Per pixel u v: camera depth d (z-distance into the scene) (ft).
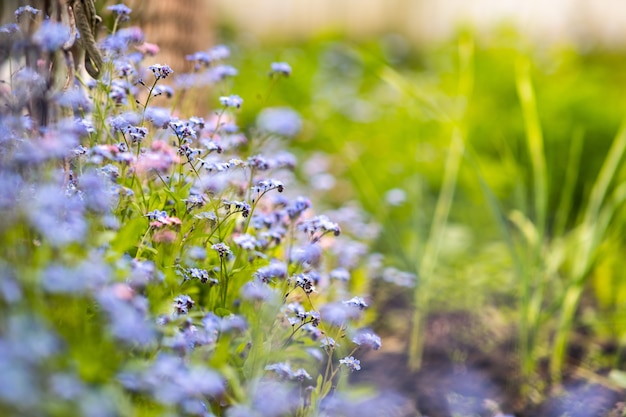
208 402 1.70
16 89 1.77
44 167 1.64
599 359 2.32
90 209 1.68
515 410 2.12
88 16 1.85
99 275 1.55
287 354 1.82
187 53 2.49
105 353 1.56
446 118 2.39
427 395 2.16
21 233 1.61
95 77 1.87
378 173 3.22
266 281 1.77
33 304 1.55
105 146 1.74
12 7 1.85
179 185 1.81
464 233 2.78
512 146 3.38
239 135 2.02
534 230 2.41
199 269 1.76
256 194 2.03
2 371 1.40
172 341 1.61
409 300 2.54
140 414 1.56
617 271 2.64
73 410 1.46
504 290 2.56
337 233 1.85
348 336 2.01
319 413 1.80
